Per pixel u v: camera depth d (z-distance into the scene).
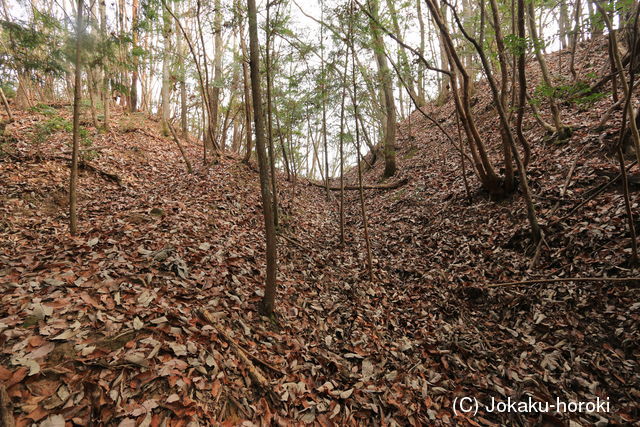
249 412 2.47
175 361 2.48
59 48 4.15
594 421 2.66
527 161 5.02
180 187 7.34
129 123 11.41
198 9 6.69
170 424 2.09
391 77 6.36
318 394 2.90
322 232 7.75
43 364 2.15
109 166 7.68
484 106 11.17
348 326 4.11
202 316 3.16
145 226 4.89
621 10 3.16
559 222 4.74
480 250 5.31
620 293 3.53
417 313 4.49
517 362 3.38
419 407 2.98
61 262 3.48
